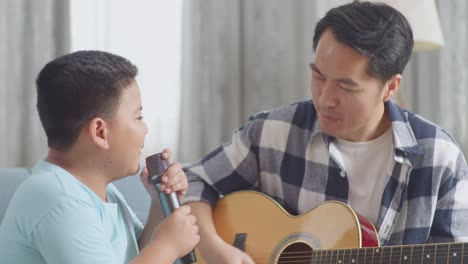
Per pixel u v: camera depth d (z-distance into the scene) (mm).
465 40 3145
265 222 1926
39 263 1424
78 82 1466
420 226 1817
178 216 1497
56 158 1509
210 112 3070
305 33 3123
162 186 1592
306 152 1930
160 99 2986
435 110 3166
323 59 1696
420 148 1829
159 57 2977
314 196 1920
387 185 1829
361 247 1726
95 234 1397
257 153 2004
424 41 2762
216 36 3064
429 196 1819
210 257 1876
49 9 2855
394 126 1820
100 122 1469
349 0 3008
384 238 1829
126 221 1621
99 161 1495
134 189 2367
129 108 1500
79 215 1394
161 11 2975
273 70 3148
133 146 1505
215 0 3055
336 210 1819
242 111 3154
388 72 1722
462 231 1813
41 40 2848
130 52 2939
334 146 1879
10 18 2824
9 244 1426
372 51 1670
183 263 1583
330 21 1704
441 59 3145
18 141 2854
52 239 1375
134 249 1601
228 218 1975
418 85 3170
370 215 1865
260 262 1889
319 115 1771
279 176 1974
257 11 3135
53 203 1391
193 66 3033
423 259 1598
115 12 2916
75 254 1372
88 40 2898
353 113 1730
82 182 1491
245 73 3137
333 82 1706
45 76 1495
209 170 2027
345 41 1671
